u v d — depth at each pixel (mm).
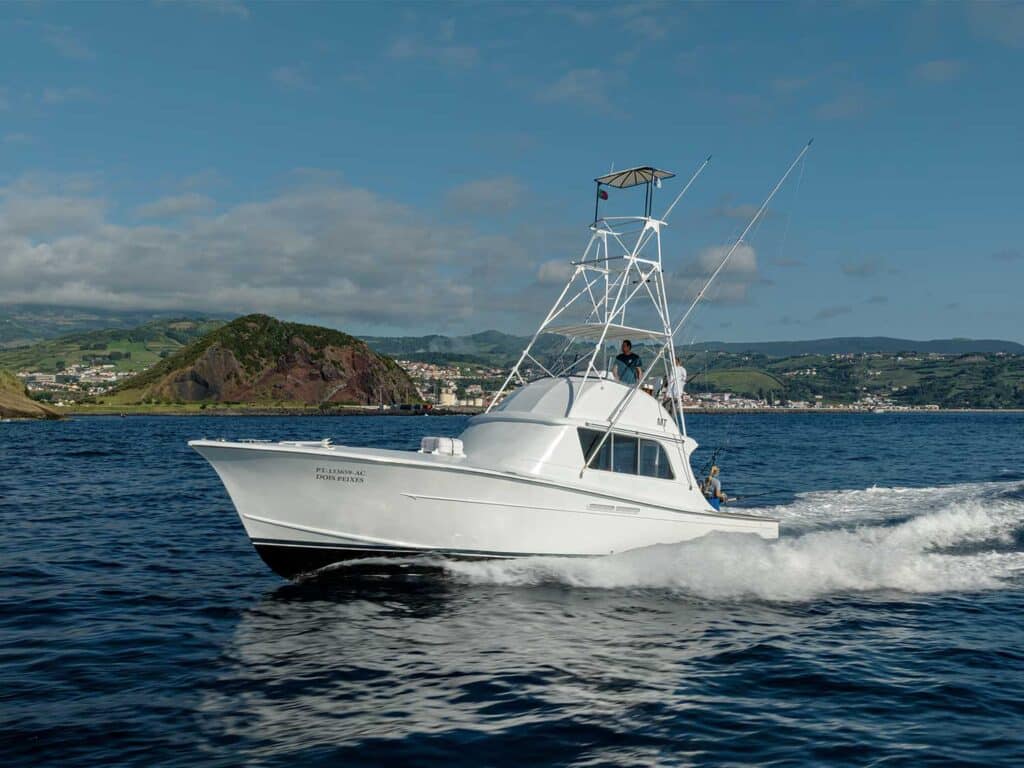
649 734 7398
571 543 13758
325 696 8172
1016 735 7480
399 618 11023
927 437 79188
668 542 14797
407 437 75375
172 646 9742
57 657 9266
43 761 6559
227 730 7281
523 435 14094
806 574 13891
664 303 15359
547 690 8469
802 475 33156
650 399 15227
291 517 12742
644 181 15289
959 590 13195
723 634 10633
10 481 30016
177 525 19406
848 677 9023
